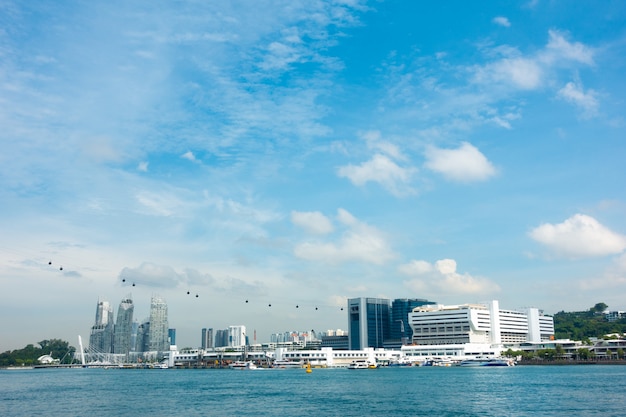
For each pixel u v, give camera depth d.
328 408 168.25
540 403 168.38
